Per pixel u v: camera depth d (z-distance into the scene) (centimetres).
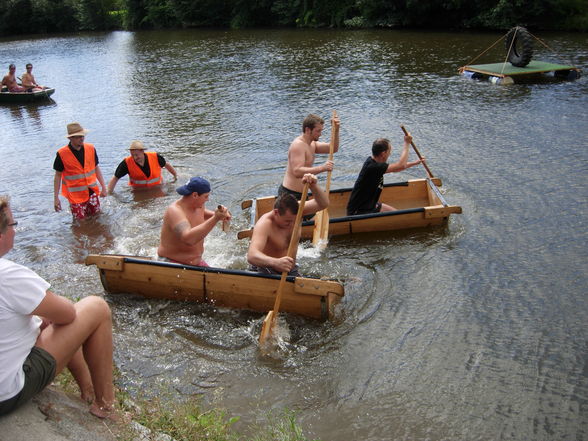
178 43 2744
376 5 2669
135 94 1546
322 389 399
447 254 590
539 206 692
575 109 1107
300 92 1411
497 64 1493
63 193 713
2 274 239
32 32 4359
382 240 624
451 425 366
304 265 572
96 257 502
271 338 446
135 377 407
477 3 2394
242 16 3331
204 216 535
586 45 1838
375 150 641
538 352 437
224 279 479
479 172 814
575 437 356
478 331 464
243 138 1052
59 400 293
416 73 1554
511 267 560
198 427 328
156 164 799
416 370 418
